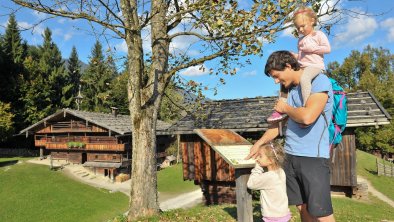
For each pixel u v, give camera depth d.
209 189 17.52
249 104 18.73
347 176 16.44
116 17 7.90
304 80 3.08
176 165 40.81
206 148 17.05
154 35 9.51
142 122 8.97
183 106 10.80
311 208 3.14
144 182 8.84
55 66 59.03
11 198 27.02
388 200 18.28
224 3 7.51
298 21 3.64
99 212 24.88
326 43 3.42
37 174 34.28
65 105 54.97
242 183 5.32
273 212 4.16
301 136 3.21
